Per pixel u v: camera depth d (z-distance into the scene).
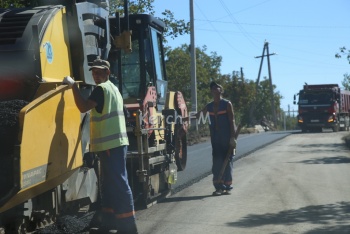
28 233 6.42
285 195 10.95
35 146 5.81
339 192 11.24
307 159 18.12
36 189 6.07
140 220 8.84
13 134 5.82
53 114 6.28
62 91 6.55
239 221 8.69
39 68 6.79
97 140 7.42
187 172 14.96
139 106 10.41
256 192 11.34
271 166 15.98
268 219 8.80
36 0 8.22
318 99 43.56
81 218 7.70
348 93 51.69
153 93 11.12
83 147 7.57
